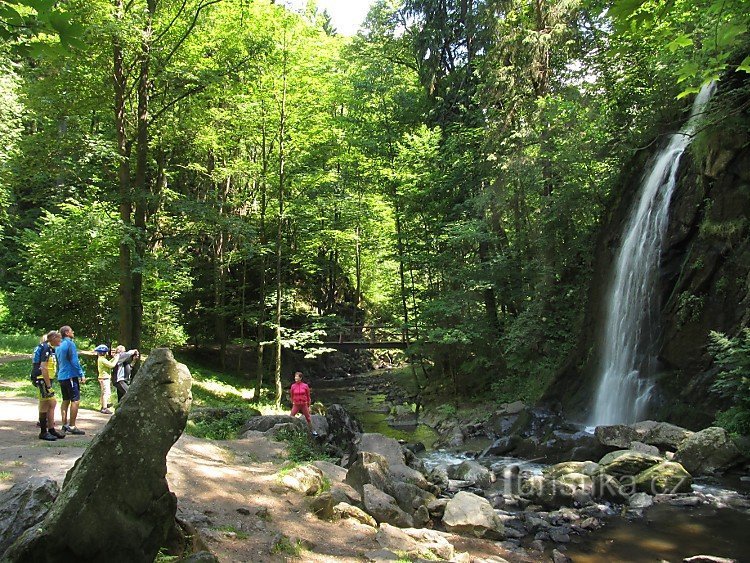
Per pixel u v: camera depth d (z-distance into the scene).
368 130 24.72
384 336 31.67
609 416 14.59
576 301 18.02
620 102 16.41
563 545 6.91
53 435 8.35
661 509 8.03
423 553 5.74
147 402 3.71
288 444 10.55
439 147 22.03
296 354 32.75
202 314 29.02
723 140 12.12
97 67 15.22
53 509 3.27
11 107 18.06
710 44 4.33
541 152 17.25
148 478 3.63
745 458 9.45
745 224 11.75
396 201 22.78
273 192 23.31
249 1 17.25
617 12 3.22
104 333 18.80
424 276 24.70
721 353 10.34
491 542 7.02
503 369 20.44
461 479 10.46
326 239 25.17
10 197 21.33
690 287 12.84
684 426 11.69
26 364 15.78
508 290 20.09
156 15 16.28
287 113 19.86
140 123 16.41
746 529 7.13
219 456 8.83
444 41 23.89
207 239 29.53
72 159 17.94
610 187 17.73
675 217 13.68
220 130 21.30
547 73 18.75
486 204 19.28
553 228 17.91
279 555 5.11
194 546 4.39
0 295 20.61
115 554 3.41
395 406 22.72
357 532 6.09
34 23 2.33
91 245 16.41
